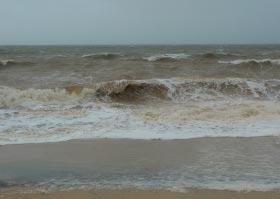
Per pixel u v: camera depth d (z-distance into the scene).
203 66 21.41
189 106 11.33
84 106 10.95
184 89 13.37
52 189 5.02
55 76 17.30
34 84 14.88
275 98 13.16
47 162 6.16
